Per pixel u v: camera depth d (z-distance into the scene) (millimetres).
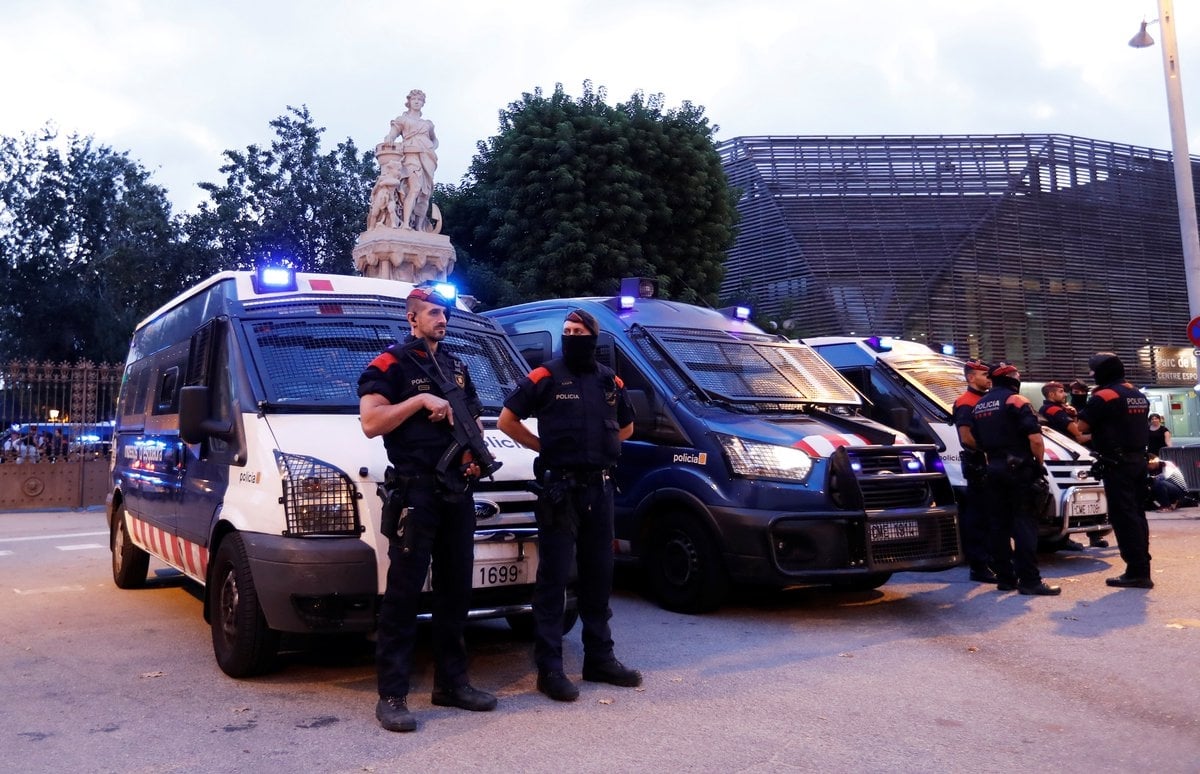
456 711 4250
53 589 7730
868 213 32625
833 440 6352
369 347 5551
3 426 16562
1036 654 5332
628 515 6914
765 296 32375
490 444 5055
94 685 4746
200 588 7742
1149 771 3512
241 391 5090
